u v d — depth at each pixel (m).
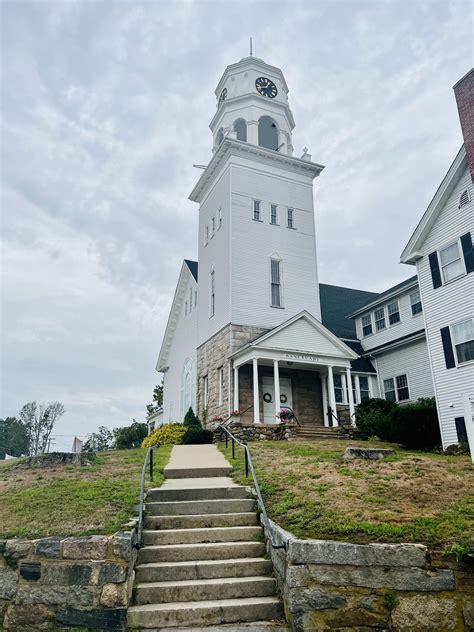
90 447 72.25
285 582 6.10
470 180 17.58
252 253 24.69
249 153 26.16
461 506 7.25
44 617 5.81
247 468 10.93
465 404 10.38
